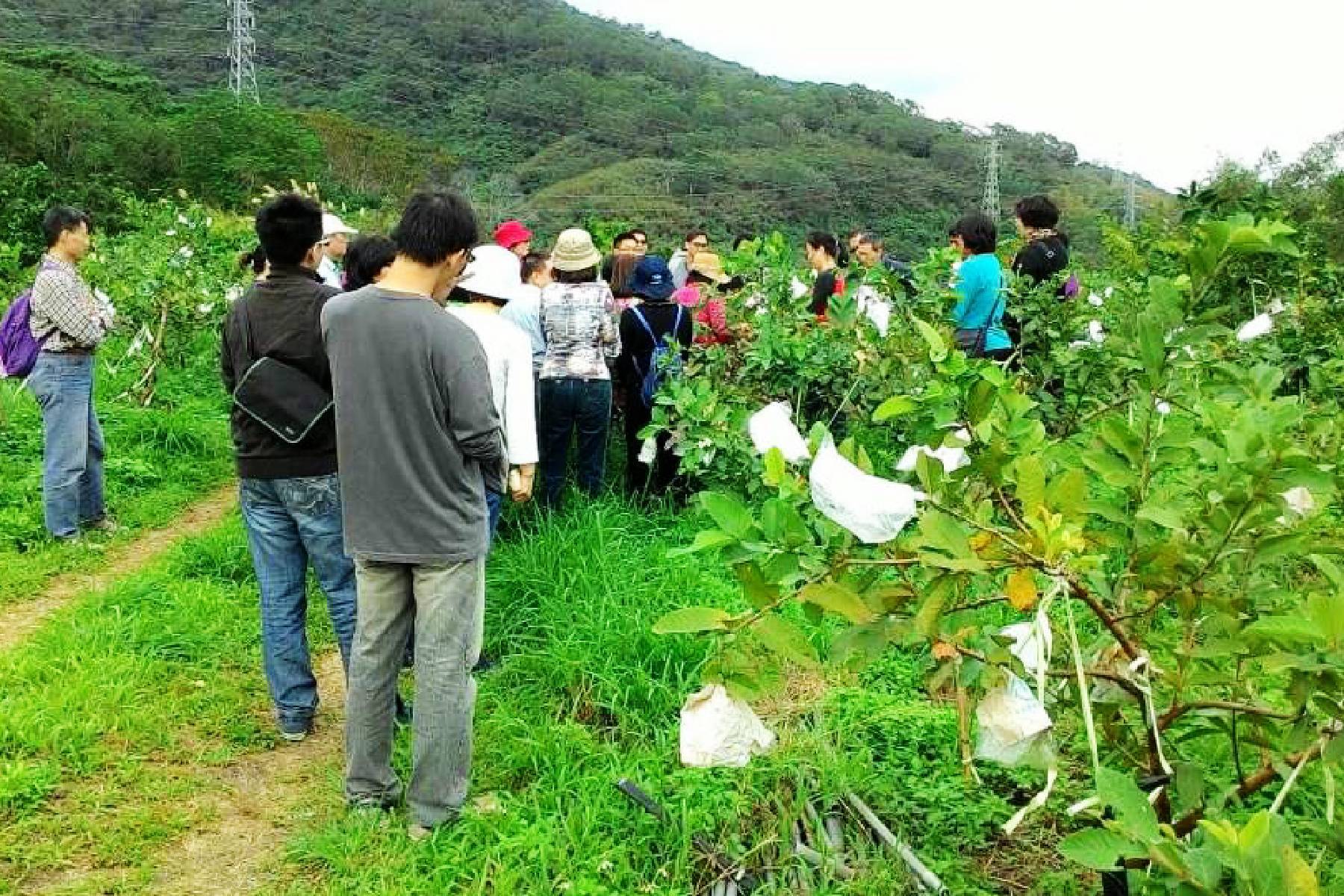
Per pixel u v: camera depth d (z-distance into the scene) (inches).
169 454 343.3
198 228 518.9
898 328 261.3
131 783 156.3
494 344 175.6
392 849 139.3
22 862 136.6
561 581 213.6
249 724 175.3
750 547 104.5
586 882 127.8
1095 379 240.8
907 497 90.7
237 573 241.6
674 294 285.9
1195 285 116.9
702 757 103.0
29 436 333.1
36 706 169.9
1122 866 101.6
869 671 182.9
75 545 258.7
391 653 145.1
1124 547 112.5
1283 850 71.8
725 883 132.6
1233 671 121.5
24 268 669.3
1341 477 126.1
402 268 138.3
